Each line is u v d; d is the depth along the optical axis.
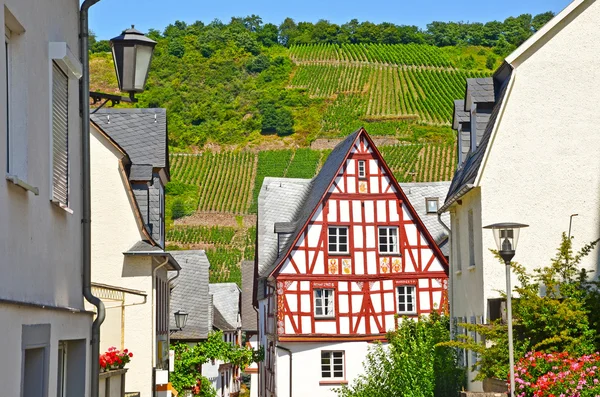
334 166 40.12
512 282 19.58
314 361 37.81
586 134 19.92
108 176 23.50
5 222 7.63
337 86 144.00
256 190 104.56
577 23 20.03
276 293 37.88
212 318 50.22
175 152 115.81
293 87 144.12
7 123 8.24
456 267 24.30
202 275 37.22
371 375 28.02
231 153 114.25
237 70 144.12
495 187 19.86
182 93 136.12
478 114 22.06
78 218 11.05
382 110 135.00
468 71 148.38
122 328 20.09
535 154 19.92
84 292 10.97
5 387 7.28
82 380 10.77
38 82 8.94
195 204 100.06
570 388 14.47
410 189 45.03
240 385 69.25
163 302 27.09
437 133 122.94
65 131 10.38
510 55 20.05
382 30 161.12
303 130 129.12
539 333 17.30
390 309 38.34
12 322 7.53
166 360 27.72
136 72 11.41
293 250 38.19
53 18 9.77
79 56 11.17
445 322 31.31
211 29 153.00
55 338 9.24
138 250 23.14
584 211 19.75
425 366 25.56
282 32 164.62
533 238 19.72
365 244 38.56
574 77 20.00
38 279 8.89
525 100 20.00
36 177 8.80
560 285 17.53
